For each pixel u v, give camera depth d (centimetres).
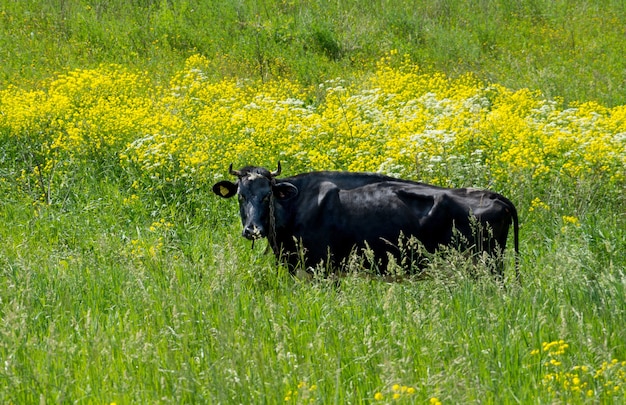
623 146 2661
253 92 3812
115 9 4881
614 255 2083
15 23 4588
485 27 4891
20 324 1416
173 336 1468
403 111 3123
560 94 3962
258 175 1880
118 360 1373
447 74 4281
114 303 1742
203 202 2498
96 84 3509
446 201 1839
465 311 1567
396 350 1370
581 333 1379
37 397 1221
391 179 1920
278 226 1912
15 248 2188
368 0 5138
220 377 1212
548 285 1758
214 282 1662
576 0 5378
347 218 1884
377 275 1850
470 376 1250
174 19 4662
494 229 1825
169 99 3291
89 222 2436
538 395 1241
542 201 2453
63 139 2925
